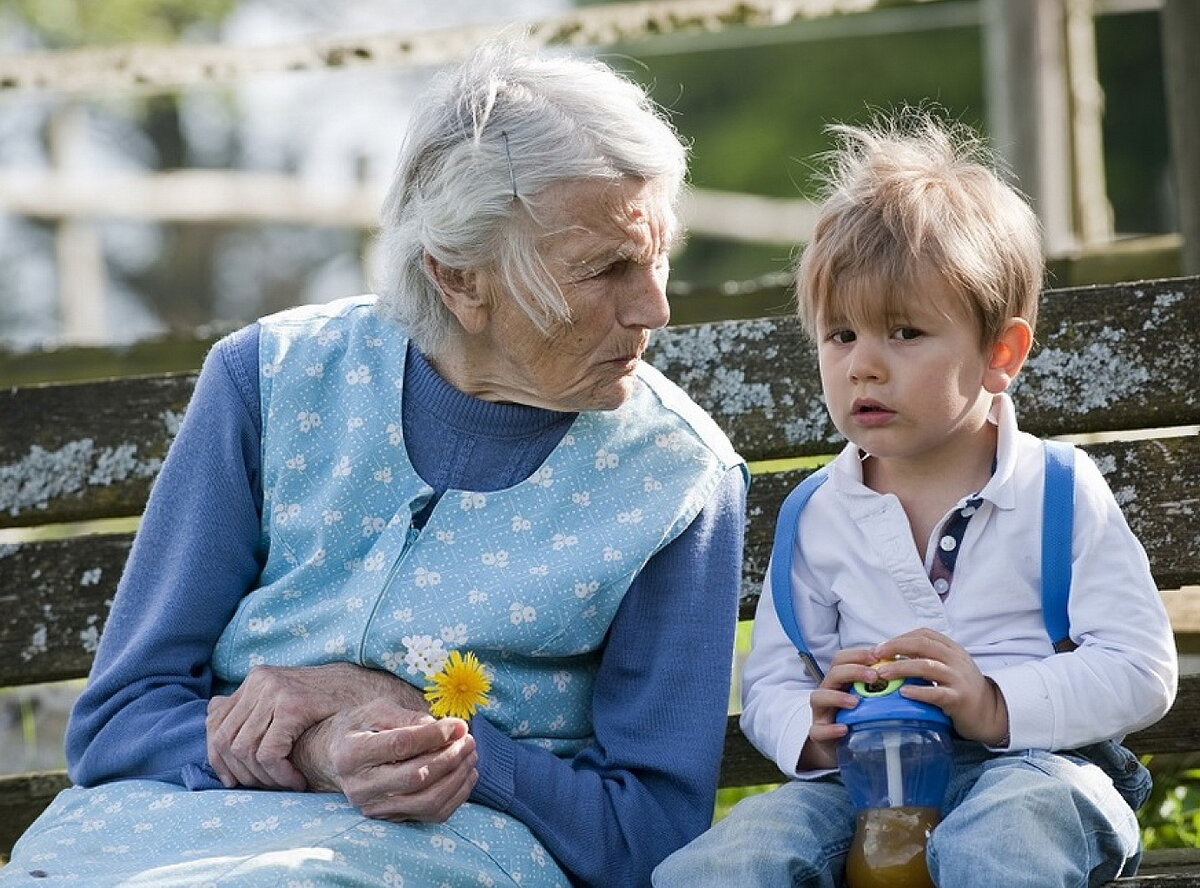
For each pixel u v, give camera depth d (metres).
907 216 3.08
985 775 2.90
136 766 3.15
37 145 24.16
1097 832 2.87
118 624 3.26
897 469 3.22
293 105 26.95
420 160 3.18
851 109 24.42
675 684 3.20
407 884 2.85
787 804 2.98
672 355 3.85
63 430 3.94
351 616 3.15
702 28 5.85
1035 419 3.69
